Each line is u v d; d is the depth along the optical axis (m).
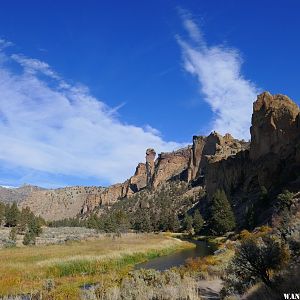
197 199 176.75
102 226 146.12
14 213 140.12
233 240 62.38
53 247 60.62
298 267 13.33
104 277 33.12
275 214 52.47
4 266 38.47
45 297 23.16
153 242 72.12
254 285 15.57
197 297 16.34
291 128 119.44
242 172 135.88
